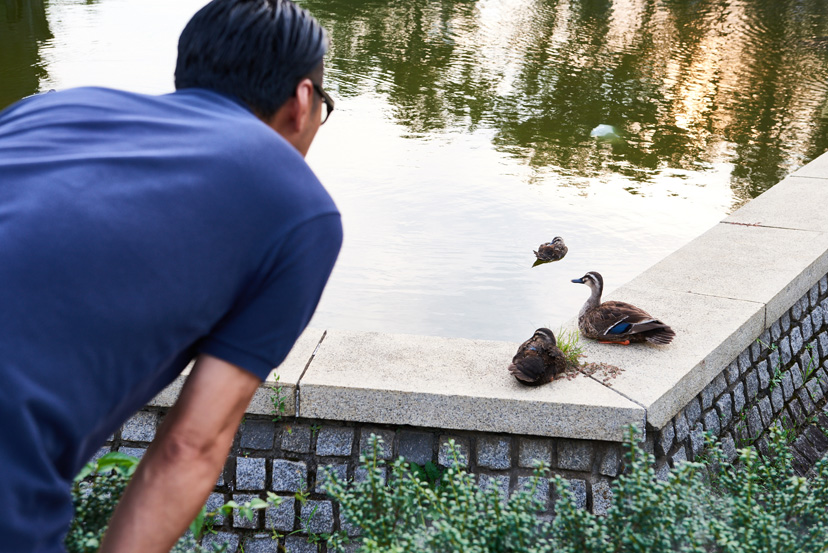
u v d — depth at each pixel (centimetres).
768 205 717
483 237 762
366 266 698
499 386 423
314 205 157
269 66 174
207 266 145
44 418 129
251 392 161
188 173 146
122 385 142
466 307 626
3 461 126
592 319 482
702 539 243
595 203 862
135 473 156
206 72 175
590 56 1711
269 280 155
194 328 149
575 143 1090
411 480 265
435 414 417
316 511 433
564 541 243
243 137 156
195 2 2195
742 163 1020
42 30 1738
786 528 274
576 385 428
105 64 1395
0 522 126
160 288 139
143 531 150
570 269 699
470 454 429
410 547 230
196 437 154
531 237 766
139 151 148
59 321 131
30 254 132
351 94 1306
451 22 2066
